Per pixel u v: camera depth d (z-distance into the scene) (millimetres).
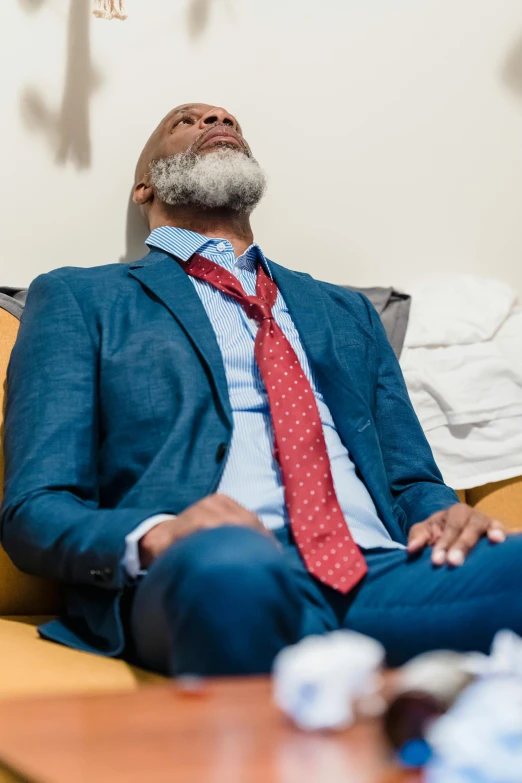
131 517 1069
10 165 1901
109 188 1978
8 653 1077
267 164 2121
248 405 1353
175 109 1879
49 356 1331
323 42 2180
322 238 2156
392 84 2232
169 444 1259
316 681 598
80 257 1946
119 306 1423
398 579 1120
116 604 1098
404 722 533
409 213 2230
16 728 596
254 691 687
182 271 1499
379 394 1590
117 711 636
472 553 1095
